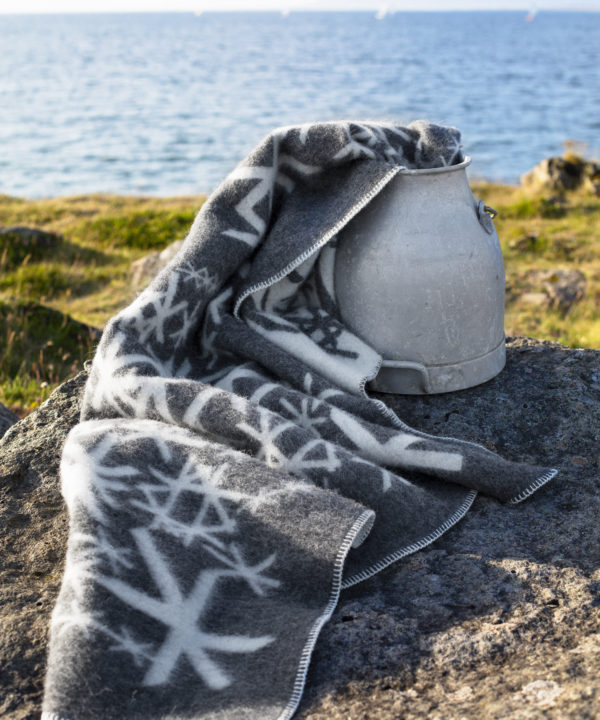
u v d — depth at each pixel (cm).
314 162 167
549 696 118
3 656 129
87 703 119
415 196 165
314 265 172
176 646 126
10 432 171
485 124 2589
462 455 150
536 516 149
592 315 443
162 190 1509
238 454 140
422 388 171
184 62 8262
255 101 3822
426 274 164
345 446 151
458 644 128
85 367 187
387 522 142
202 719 120
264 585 133
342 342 168
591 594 133
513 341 195
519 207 755
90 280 517
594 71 6053
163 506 137
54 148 2200
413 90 4394
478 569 138
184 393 147
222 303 170
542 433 166
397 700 121
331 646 129
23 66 7519
